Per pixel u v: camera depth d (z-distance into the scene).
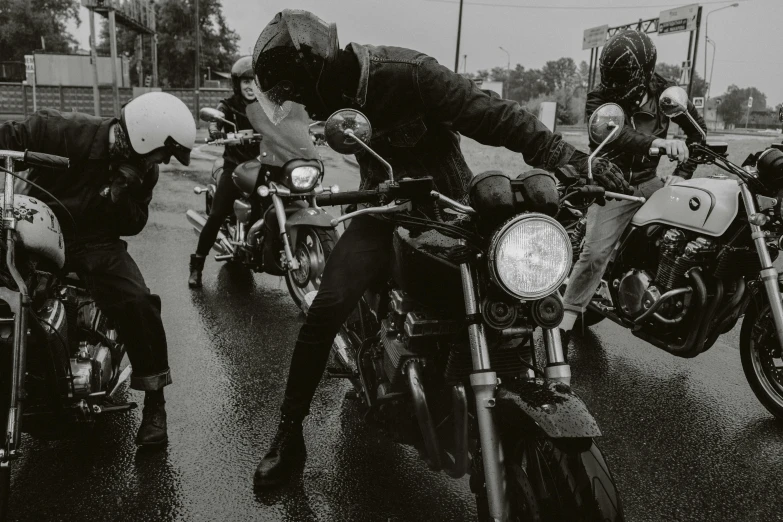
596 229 4.34
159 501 3.06
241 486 3.18
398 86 2.70
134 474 3.27
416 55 2.73
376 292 3.24
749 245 3.90
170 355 4.69
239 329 5.21
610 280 4.65
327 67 2.69
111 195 3.31
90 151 3.32
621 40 4.25
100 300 3.41
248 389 4.20
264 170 5.49
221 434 3.66
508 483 2.37
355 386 3.46
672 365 4.67
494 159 16.88
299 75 2.69
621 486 3.22
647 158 4.41
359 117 2.37
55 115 3.35
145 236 8.12
